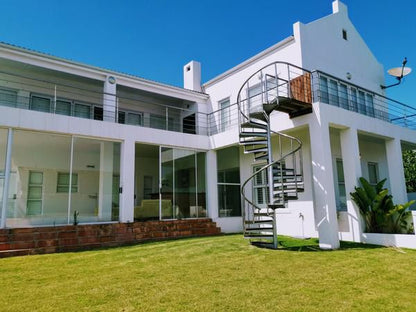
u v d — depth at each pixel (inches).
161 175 359.3
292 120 287.4
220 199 394.0
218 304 119.1
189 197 378.0
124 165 326.0
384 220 261.6
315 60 351.6
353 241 272.5
